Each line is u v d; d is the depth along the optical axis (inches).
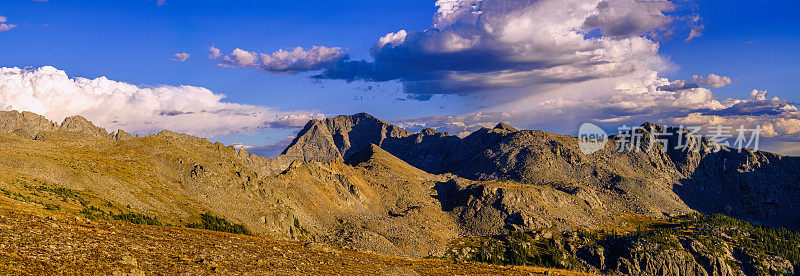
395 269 4030.5
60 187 6633.9
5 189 5319.9
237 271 2844.5
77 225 3499.0
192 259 2938.0
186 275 2559.1
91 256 2544.3
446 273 4229.8
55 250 2508.6
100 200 6722.4
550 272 5147.6
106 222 4003.4
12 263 2154.3
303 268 3321.9
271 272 2982.3
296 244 4653.1
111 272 2330.2
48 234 2839.6
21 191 5556.1
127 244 3009.4
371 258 4628.4
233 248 3627.0
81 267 2326.5
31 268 2165.4
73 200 6117.1
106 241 2974.9
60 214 4611.2
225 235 4510.3
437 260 5334.6
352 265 3875.5
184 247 3292.3
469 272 4424.2
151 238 3457.2
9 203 4448.8
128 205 7140.8
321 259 3887.8
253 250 3700.8
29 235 2706.7
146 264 2628.0
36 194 5674.2
